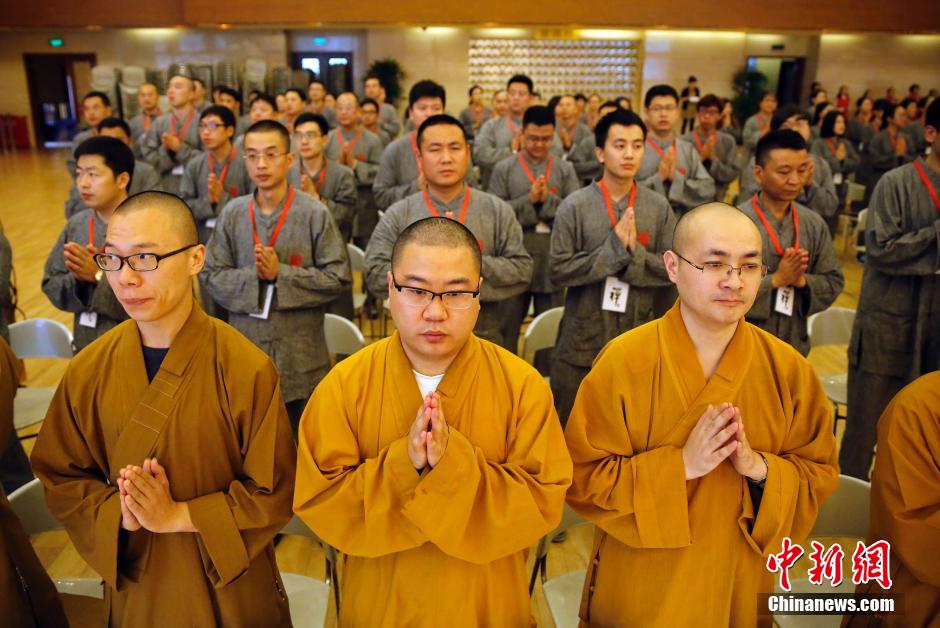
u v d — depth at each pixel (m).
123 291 1.55
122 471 1.48
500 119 7.18
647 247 3.22
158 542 1.66
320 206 3.03
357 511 1.50
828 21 14.34
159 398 1.59
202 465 1.63
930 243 2.96
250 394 1.64
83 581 2.13
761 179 2.83
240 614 1.74
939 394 1.66
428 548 1.55
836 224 7.92
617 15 14.09
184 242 1.62
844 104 15.58
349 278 3.04
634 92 16.22
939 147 3.00
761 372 1.63
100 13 14.60
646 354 1.66
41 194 11.37
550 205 4.43
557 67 16.00
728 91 16.45
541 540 2.07
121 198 2.96
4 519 1.76
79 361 1.64
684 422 1.62
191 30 15.95
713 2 14.12
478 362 1.57
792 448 1.67
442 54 15.80
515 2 14.03
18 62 17.39
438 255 1.47
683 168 5.01
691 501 1.64
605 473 1.65
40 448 1.64
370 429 1.56
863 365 3.25
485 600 1.60
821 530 2.10
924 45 16.53
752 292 1.57
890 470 1.69
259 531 1.67
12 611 1.74
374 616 1.60
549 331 3.29
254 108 7.19
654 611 1.68
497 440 1.57
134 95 14.96
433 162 3.04
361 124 7.42
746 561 1.68
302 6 13.99
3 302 3.06
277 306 2.88
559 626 1.94
